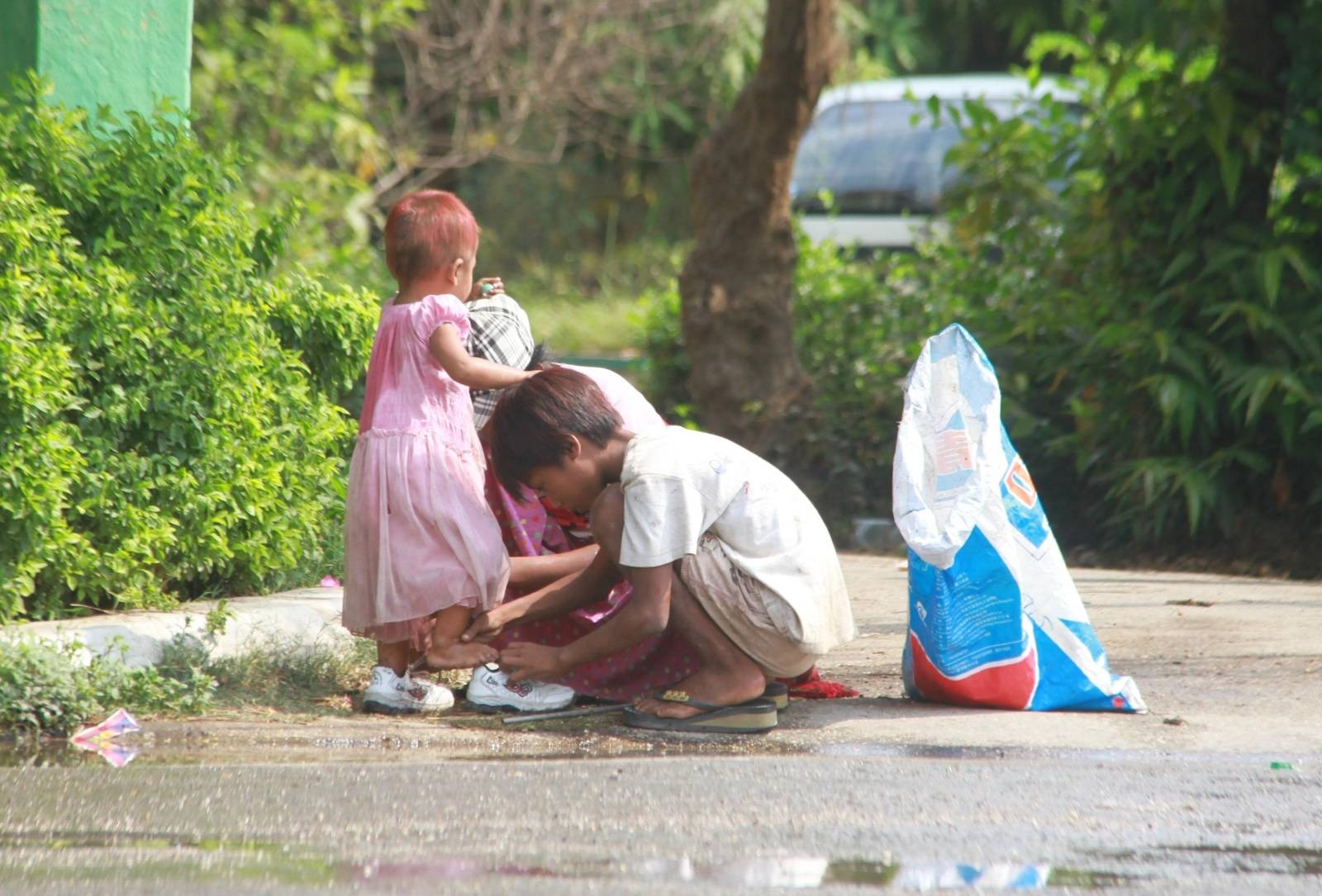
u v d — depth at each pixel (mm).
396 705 14000
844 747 12789
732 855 9555
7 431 13930
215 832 9922
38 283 14719
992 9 67875
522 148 64125
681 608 13312
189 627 14703
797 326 34469
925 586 14180
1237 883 9125
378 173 49000
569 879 8969
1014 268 32656
